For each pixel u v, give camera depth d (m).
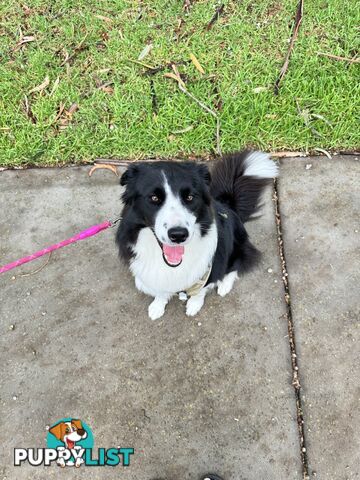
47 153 1.17
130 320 0.93
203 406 0.83
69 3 1.46
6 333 0.92
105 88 1.29
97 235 1.04
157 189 0.70
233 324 0.92
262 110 1.18
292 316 0.92
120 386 0.86
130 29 1.39
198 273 0.80
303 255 0.99
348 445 0.77
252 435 0.79
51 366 0.88
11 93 1.27
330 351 0.87
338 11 1.37
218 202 0.87
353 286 0.94
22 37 1.40
